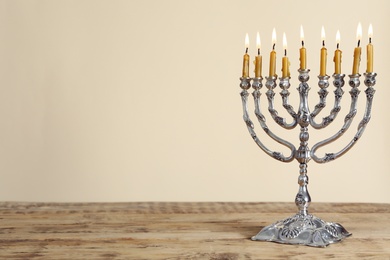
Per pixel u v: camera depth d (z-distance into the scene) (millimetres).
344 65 4027
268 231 2146
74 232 2211
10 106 3953
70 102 3965
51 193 4008
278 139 2262
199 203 2738
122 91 3979
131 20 3955
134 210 2578
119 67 3967
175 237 2156
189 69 3986
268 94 2248
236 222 2381
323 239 2082
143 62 3973
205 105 4008
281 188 4074
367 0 4012
